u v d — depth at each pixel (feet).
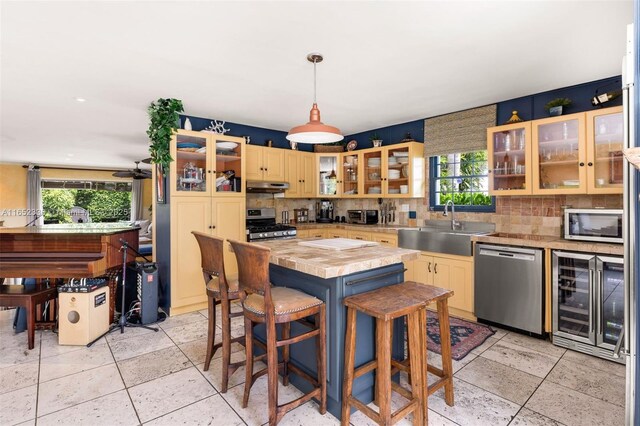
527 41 7.56
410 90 10.84
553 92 10.89
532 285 9.48
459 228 13.33
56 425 5.93
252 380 6.49
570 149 9.98
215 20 6.68
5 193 27.30
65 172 29.53
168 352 8.84
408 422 6.10
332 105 12.48
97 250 10.60
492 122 12.30
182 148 11.88
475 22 6.78
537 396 6.78
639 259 4.08
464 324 10.70
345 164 17.03
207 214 12.38
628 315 4.28
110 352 8.83
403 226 15.10
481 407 6.42
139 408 6.43
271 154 15.39
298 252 7.23
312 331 6.23
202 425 5.95
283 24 6.85
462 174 13.79
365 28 7.01
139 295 11.07
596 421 6.00
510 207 12.05
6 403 6.57
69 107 12.60
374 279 6.72
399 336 7.41
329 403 6.42
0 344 9.35
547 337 9.61
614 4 6.14
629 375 4.26
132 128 16.02
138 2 6.07
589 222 9.07
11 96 11.34
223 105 12.38
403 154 14.60
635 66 4.08
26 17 6.52
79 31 7.07
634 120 4.09
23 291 9.61
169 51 8.02
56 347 9.14
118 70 9.14
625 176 4.26
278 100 11.80
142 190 32.99
